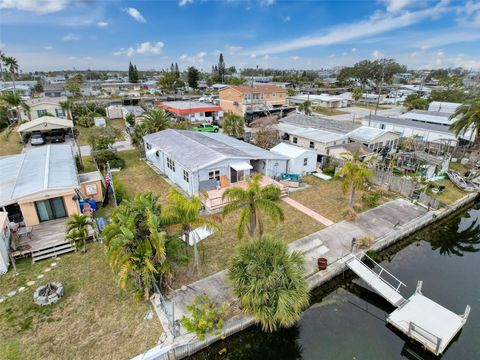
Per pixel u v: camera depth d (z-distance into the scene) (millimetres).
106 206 22328
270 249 12742
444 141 37375
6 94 47562
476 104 33656
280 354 12039
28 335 11656
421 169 29750
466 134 37844
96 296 13648
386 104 91625
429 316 13211
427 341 11867
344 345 12398
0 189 19688
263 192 15117
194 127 47812
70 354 10922
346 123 40406
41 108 50188
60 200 19266
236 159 24656
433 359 11891
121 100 72562
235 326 12289
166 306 13031
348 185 20297
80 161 30016
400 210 22703
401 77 190375
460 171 32281
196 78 107438
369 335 12883
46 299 13062
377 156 31000
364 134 35125
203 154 25250
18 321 12289
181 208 13250
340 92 115375
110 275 14992
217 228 13875
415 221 21078
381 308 14453
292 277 12055
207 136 33531
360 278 16344
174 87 105438
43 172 21031
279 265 12281
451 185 28609
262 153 27734
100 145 32406
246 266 12516
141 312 12758
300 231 19406
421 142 37719
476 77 81000
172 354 11227
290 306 11625
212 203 22188
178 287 14234
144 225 12781
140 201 13633
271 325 11969
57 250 16672
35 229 18250
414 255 19031
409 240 20625
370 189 25766
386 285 14914
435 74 188250
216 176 24203
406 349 12289
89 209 20328
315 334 12914
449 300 14984
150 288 13648
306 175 29953
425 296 15242
